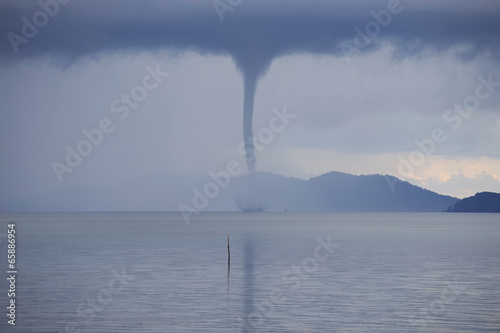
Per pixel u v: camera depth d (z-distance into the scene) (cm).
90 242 13038
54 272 7181
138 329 4106
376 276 6812
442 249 11088
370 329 4103
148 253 10012
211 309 4788
